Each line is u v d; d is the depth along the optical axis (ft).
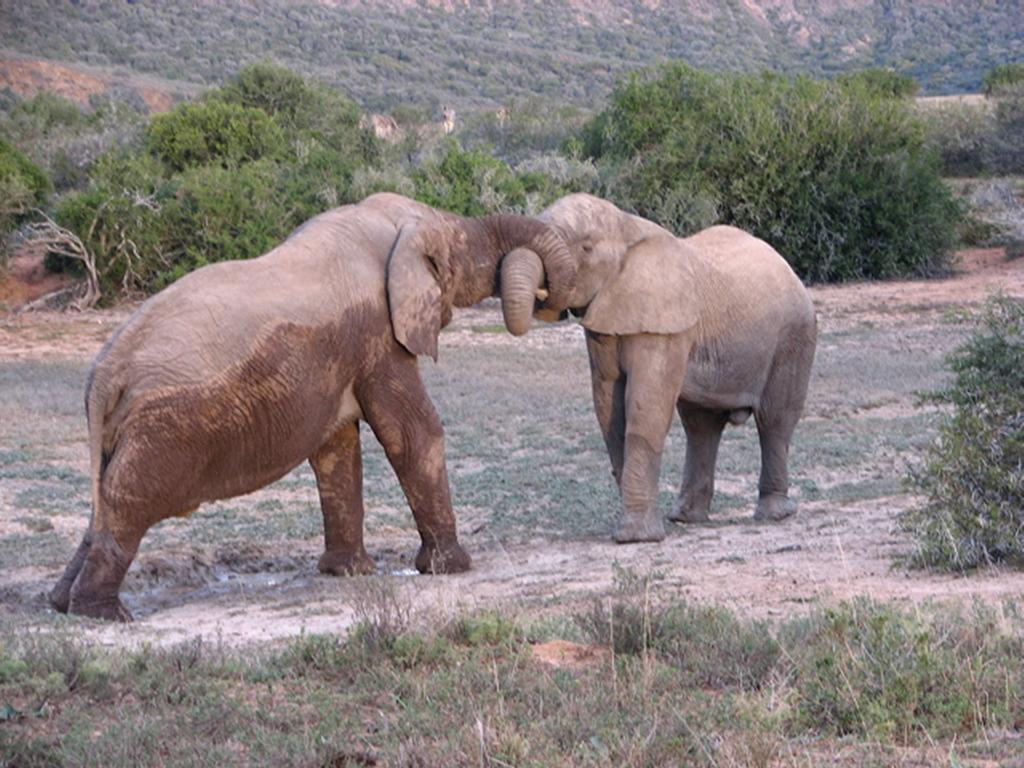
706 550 40.70
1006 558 34.81
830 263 127.65
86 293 119.75
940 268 128.98
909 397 77.46
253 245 120.88
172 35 461.78
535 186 133.28
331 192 125.59
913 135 135.44
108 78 375.04
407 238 37.70
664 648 25.22
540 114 221.46
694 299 43.83
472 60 506.07
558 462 61.72
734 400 45.93
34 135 187.11
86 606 33.83
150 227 120.47
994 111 189.78
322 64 458.91
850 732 20.68
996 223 141.59
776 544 40.96
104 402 33.68
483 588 35.76
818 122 132.05
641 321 42.80
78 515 51.24
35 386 85.40
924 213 128.36
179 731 21.34
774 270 46.96
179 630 31.78
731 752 18.99
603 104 429.38
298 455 36.09
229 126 145.07
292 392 35.12
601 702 21.74
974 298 114.21
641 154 142.51
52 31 424.46
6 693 23.25
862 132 132.26
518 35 589.32
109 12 467.11
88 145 162.61
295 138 154.10
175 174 131.75
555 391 82.12
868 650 22.95
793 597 30.81
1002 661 22.53
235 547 45.21
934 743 19.84
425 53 504.43
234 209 122.62
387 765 19.44
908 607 27.12
